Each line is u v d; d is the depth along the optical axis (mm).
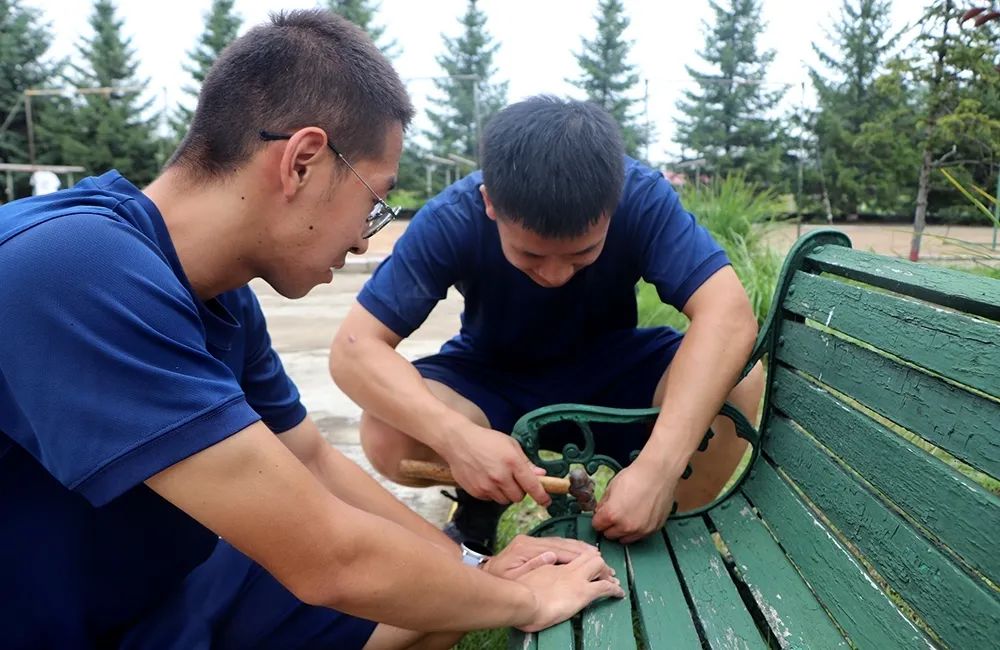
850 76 24375
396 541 1079
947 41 6137
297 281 1151
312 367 4305
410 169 30672
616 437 2076
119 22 28375
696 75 28438
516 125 1501
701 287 1667
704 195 6152
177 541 1177
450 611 1138
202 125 1063
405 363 1774
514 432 1666
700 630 1320
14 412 938
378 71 1119
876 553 1170
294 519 980
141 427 901
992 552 909
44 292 894
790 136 26578
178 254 1084
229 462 935
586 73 31234
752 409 1901
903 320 1124
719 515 1661
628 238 1798
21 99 25406
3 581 1043
